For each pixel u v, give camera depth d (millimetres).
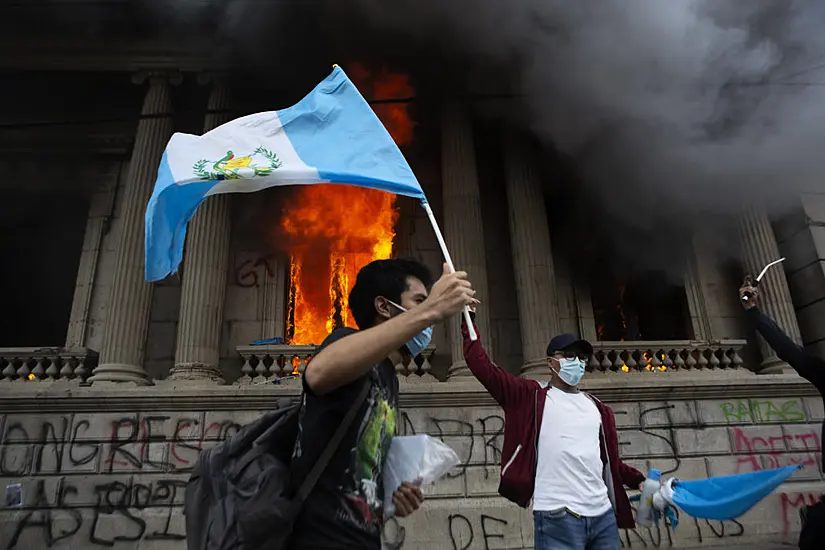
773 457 8633
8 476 7875
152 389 8297
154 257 2158
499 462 8242
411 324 1613
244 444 1835
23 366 9555
